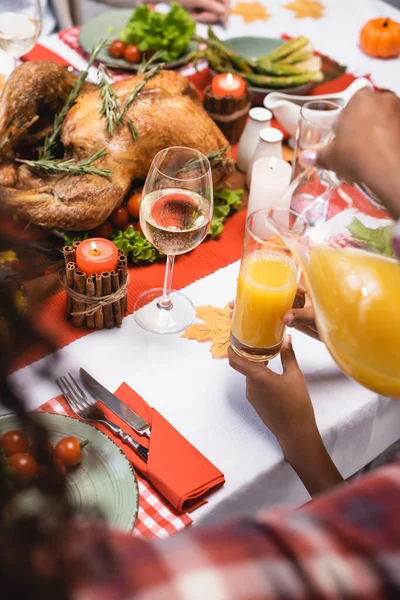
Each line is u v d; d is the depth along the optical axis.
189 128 1.45
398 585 0.45
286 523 0.48
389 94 0.76
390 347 0.82
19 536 0.43
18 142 1.51
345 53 2.09
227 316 1.30
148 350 1.22
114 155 1.40
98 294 1.19
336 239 0.90
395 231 0.59
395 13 2.27
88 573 0.44
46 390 1.08
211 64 1.89
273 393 1.06
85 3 2.56
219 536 0.47
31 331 0.53
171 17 1.87
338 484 1.06
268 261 1.07
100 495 0.92
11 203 1.29
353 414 1.16
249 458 1.06
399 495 0.50
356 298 0.83
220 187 1.57
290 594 0.44
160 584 0.44
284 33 2.14
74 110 1.45
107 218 1.43
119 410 1.07
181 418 1.11
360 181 0.76
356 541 0.47
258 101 1.87
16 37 1.69
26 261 0.60
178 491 0.96
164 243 1.17
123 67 1.89
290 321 1.09
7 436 0.77
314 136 1.51
